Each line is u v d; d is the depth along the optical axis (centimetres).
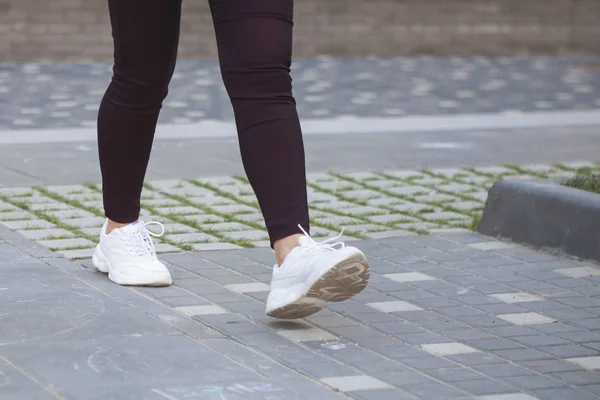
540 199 624
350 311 486
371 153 949
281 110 461
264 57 455
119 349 414
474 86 1522
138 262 513
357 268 426
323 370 401
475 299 514
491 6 2069
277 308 446
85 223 659
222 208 721
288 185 459
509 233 641
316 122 1134
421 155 944
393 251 608
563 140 1045
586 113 1249
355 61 1891
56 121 1114
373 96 1377
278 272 450
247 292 511
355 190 793
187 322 457
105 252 525
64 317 454
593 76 1702
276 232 459
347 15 1981
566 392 388
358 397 374
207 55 1870
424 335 453
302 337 442
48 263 553
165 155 918
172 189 778
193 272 548
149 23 489
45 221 664
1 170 830
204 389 374
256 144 459
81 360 399
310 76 1602
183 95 1342
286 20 462
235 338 436
